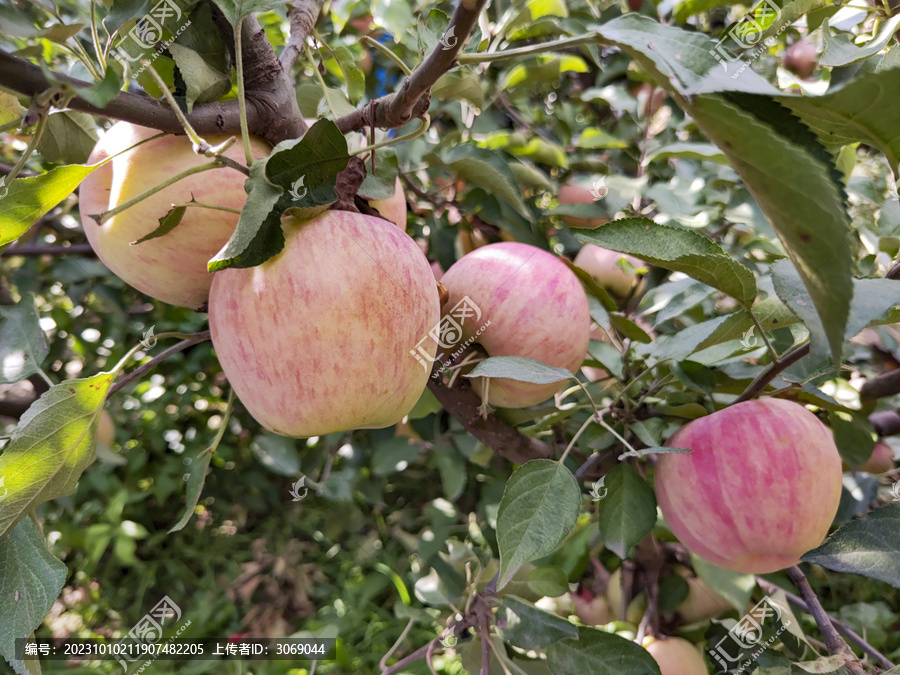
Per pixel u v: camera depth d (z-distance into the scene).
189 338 0.89
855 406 1.34
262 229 0.63
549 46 0.56
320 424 0.73
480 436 1.18
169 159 0.77
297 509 3.13
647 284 1.54
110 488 2.79
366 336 0.69
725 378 1.10
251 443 3.05
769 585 1.32
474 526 1.85
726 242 1.77
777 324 0.92
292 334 0.68
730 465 0.88
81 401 0.76
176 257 0.79
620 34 0.49
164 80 0.79
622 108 1.76
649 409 1.11
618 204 1.51
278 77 0.82
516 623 1.04
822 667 1.03
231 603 2.80
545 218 1.51
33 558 0.79
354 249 0.70
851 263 0.43
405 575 2.64
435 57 0.64
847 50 0.83
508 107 1.86
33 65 0.60
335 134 0.63
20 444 0.72
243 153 0.79
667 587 1.37
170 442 3.13
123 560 2.62
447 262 1.45
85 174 0.67
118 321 2.40
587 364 1.20
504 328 0.99
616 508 1.01
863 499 1.39
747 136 0.42
